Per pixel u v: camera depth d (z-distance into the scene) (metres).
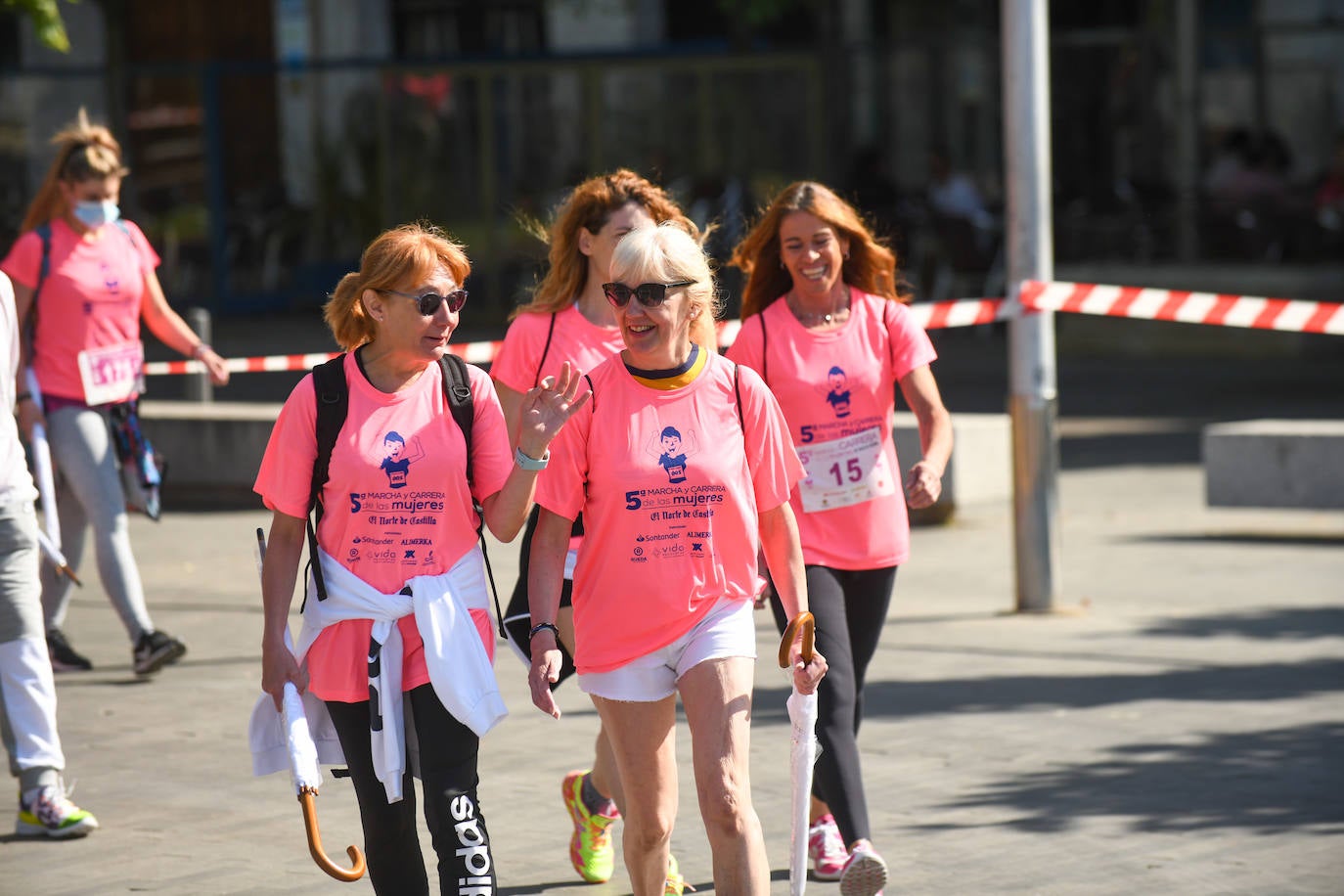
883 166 77.38
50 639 25.69
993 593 30.31
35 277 24.31
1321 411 51.00
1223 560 32.62
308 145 78.19
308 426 14.18
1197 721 22.22
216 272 76.94
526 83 74.81
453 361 14.57
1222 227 68.06
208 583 31.94
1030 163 28.23
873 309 17.88
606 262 17.27
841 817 16.12
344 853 18.14
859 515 17.31
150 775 20.81
